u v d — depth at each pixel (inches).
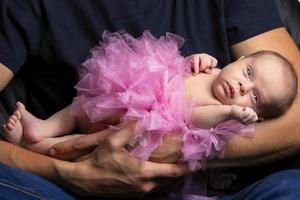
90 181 46.6
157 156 46.1
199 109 45.1
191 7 53.1
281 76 46.8
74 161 48.3
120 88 46.1
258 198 40.8
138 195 48.0
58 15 50.7
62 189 47.3
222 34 53.2
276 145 48.8
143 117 43.9
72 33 51.1
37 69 53.3
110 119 47.1
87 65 48.6
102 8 50.9
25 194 41.6
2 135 52.1
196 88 48.1
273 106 47.3
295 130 48.9
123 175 45.6
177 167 45.8
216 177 50.8
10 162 48.4
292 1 61.0
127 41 49.3
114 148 44.6
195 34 53.1
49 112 55.1
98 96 47.3
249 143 48.1
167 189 48.9
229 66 48.1
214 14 53.3
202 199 48.4
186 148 44.6
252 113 42.9
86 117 48.9
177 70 48.2
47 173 47.6
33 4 50.3
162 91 45.5
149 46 48.2
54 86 53.7
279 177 41.8
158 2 52.3
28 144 49.8
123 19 51.2
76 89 50.3
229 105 45.0
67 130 50.6
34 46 51.1
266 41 53.5
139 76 45.8
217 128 45.0
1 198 40.1
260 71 46.7
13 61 50.1
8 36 50.0
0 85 50.6
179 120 45.0
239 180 51.9
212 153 46.1
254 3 54.0
